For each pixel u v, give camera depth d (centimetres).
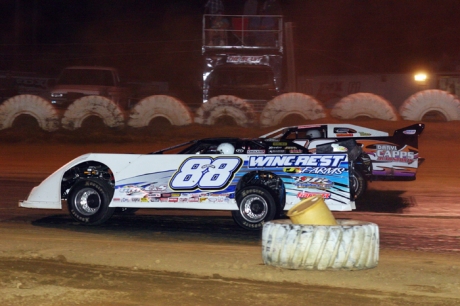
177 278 790
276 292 725
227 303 678
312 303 681
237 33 2934
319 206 871
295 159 1110
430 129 2700
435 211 1369
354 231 824
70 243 1018
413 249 997
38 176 1969
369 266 831
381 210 1381
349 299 698
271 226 854
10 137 2773
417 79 3684
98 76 3147
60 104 3041
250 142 1184
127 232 1132
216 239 1073
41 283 756
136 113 2883
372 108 2842
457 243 1046
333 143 1144
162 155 1159
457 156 2345
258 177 1182
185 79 5153
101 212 1168
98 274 805
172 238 1080
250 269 837
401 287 753
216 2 2986
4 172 2058
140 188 1154
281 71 2905
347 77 3838
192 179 1136
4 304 666
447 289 746
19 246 983
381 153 1574
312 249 821
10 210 1370
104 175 1248
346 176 1085
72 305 665
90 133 2803
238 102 2825
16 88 3694
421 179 1902
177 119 2878
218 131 2745
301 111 2783
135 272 823
